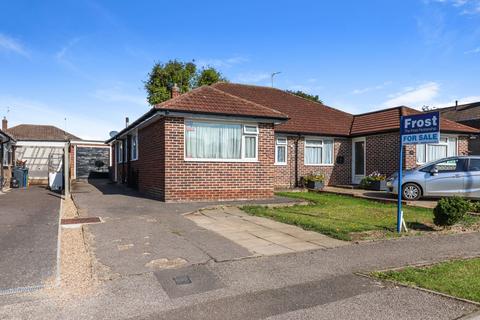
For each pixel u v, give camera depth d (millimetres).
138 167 17859
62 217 10055
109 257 6324
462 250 6996
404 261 6250
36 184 25188
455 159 13445
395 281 5273
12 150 23562
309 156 20266
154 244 7195
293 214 10898
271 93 24141
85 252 6625
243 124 14086
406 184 13625
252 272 5668
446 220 8727
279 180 19406
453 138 18875
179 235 7996
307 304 4547
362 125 21109
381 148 19062
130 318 4164
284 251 6797
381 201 13680
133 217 10031
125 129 18609
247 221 9773
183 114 12891
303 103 23844
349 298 4723
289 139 19688
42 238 7723
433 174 13344
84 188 19703
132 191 17406
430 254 6699
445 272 5629
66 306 4438
